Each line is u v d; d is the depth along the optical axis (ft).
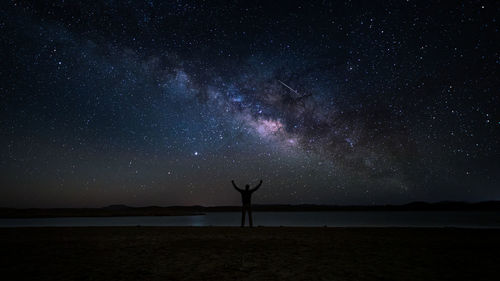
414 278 13.87
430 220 75.92
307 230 36.04
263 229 38.06
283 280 13.74
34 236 32.58
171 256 20.01
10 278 14.56
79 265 17.40
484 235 29.50
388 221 71.72
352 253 20.36
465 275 14.33
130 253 21.29
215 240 27.78
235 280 13.84
